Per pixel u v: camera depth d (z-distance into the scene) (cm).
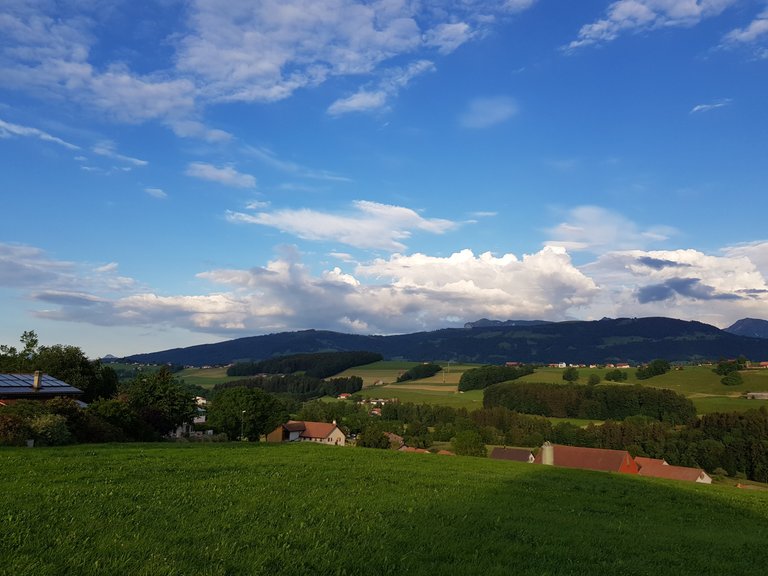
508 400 15175
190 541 1109
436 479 2355
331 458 2883
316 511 1470
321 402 16762
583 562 1208
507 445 12050
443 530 1358
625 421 12075
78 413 3722
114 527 1170
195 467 2181
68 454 2416
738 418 10625
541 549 1272
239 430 9350
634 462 8381
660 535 1642
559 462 8269
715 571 1261
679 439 10669
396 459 3130
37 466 1959
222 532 1190
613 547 1384
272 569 980
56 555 965
